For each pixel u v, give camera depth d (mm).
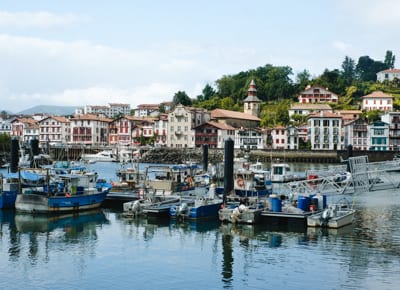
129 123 190000
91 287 31859
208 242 43031
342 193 56812
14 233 46344
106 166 134750
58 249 40812
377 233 46062
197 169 81875
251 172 66312
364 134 157375
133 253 39688
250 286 32062
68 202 55375
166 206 54844
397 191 78375
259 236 45094
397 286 31797
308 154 146875
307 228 48062
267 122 199125
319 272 34656
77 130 190875
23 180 61531
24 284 32312
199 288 31719
